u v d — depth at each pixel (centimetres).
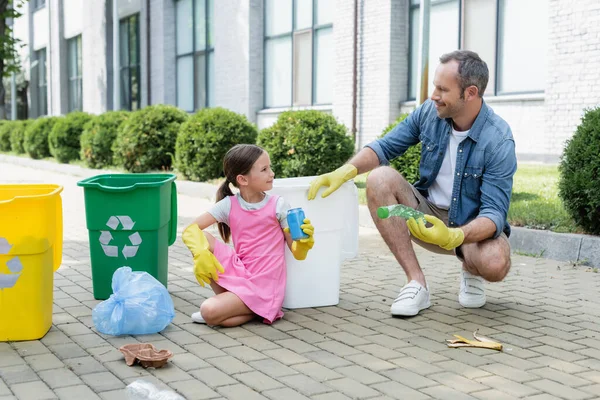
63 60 2781
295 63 1564
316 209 422
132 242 445
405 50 1291
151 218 444
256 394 293
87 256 608
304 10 1527
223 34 1744
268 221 408
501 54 1156
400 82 1293
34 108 3222
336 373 318
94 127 1484
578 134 579
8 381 308
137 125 1277
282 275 412
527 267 552
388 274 535
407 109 1283
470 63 392
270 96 1655
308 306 435
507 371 321
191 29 1919
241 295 390
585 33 1002
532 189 832
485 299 442
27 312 364
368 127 1343
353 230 445
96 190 440
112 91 2361
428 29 843
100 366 328
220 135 1105
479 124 404
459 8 1208
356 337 373
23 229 356
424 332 382
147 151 1277
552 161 1065
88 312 425
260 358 339
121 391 296
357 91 1362
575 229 596
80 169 1456
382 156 444
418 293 414
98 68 2414
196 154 1119
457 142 416
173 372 320
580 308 432
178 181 1127
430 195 441
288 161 975
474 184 410
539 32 1095
